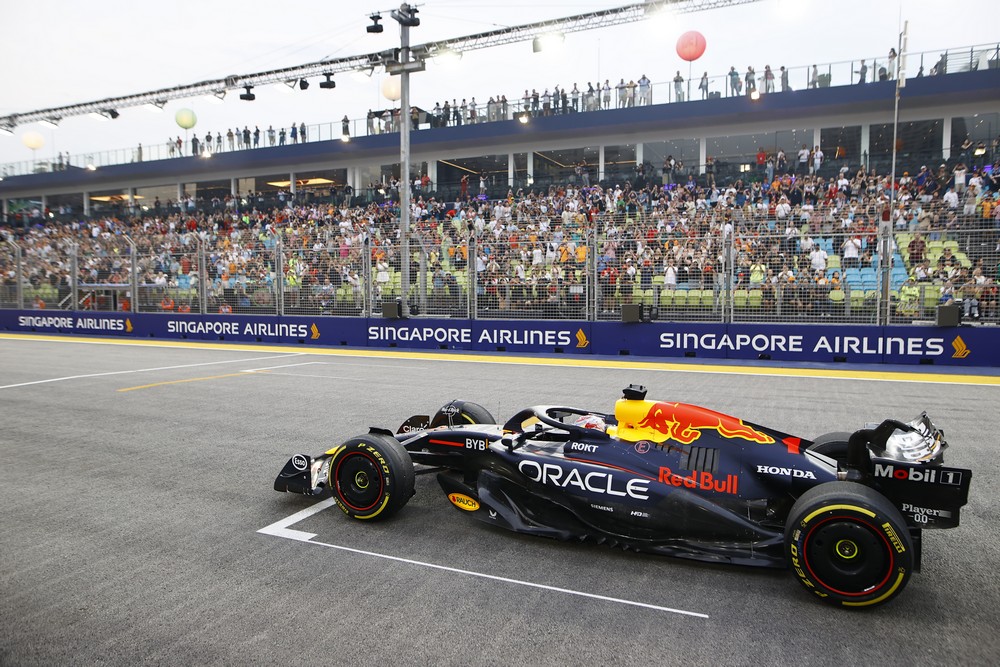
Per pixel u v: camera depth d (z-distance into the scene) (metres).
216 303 22.55
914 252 14.84
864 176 22.42
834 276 15.12
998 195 18.52
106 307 25.22
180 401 10.38
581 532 4.65
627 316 16.55
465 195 28.52
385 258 20.05
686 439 4.57
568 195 26.39
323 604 3.90
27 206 46.47
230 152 36.25
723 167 26.75
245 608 3.86
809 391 11.06
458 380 12.55
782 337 15.34
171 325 23.08
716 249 16.03
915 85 23.25
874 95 23.81
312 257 20.95
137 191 42.06
